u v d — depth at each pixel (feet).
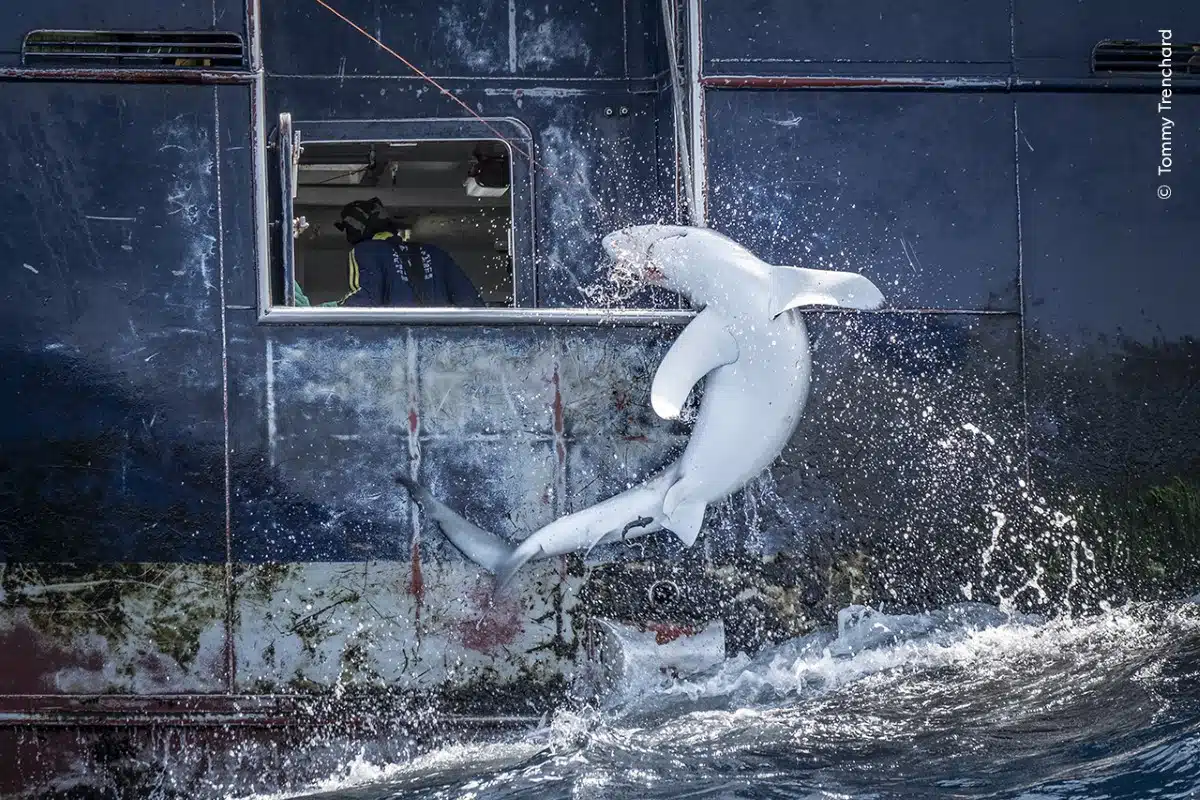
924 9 58.03
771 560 56.95
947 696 54.44
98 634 55.16
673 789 48.52
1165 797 44.37
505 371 56.44
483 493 56.34
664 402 53.26
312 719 55.47
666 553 56.70
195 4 55.47
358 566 55.88
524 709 56.03
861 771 48.26
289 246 58.13
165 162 55.47
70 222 55.21
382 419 56.03
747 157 57.11
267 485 55.62
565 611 56.39
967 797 45.39
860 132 57.62
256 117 55.47
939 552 57.57
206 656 55.31
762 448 55.01
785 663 56.39
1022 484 58.03
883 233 57.67
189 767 55.26
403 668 55.88
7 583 55.01
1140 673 54.54
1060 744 48.96
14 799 54.80
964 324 58.03
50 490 55.01
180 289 55.47
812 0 57.41
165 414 55.36
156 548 55.26
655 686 56.03
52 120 55.16
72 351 55.21
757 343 54.13
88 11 55.11
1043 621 57.77
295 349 55.72
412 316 55.98
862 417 57.36
